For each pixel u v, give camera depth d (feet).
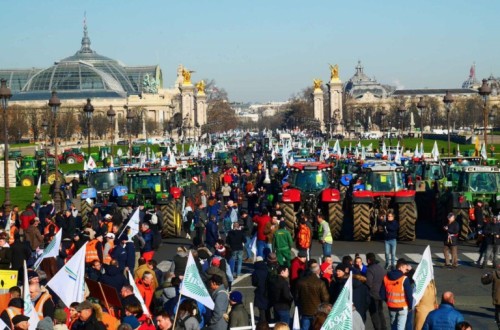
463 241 148.77
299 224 121.60
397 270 76.64
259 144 580.30
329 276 87.25
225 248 103.04
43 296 73.77
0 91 186.60
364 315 74.74
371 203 145.69
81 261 74.43
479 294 102.42
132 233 118.32
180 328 65.87
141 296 76.38
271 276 79.46
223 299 72.23
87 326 63.93
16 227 149.07
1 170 321.93
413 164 197.57
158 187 169.07
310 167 153.69
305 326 75.66
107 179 180.14
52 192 229.04
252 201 190.29
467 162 200.23
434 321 62.75
